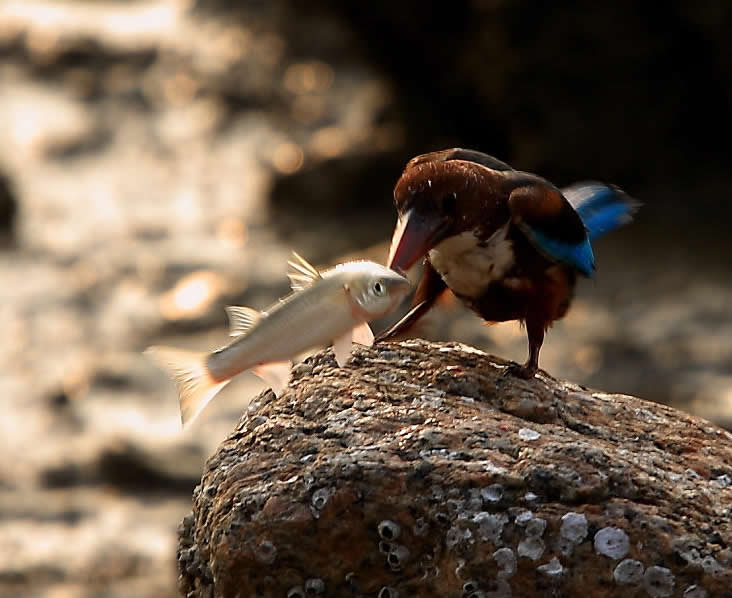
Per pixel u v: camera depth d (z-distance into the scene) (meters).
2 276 19.84
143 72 29.30
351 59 27.05
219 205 22.75
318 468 4.71
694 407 14.04
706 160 20.50
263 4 29.27
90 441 14.73
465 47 21.12
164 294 18.88
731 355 15.12
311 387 5.21
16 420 15.31
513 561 4.52
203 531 4.92
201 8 30.70
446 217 5.20
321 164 22.53
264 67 27.78
